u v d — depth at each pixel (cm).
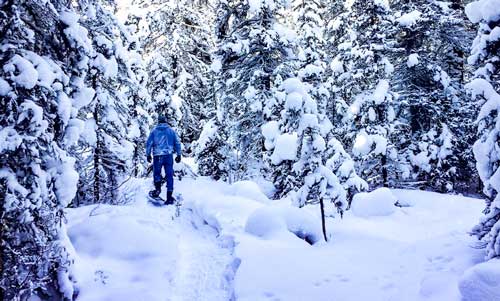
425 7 1667
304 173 833
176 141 1084
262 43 1533
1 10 478
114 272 589
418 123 1750
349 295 570
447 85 1612
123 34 1091
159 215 917
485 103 658
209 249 784
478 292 443
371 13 1502
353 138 1609
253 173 1631
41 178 484
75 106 625
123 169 1040
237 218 916
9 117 462
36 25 565
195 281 636
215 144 1605
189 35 1758
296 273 631
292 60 1530
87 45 611
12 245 495
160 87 1584
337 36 1852
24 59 474
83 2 798
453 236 758
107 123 1001
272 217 827
